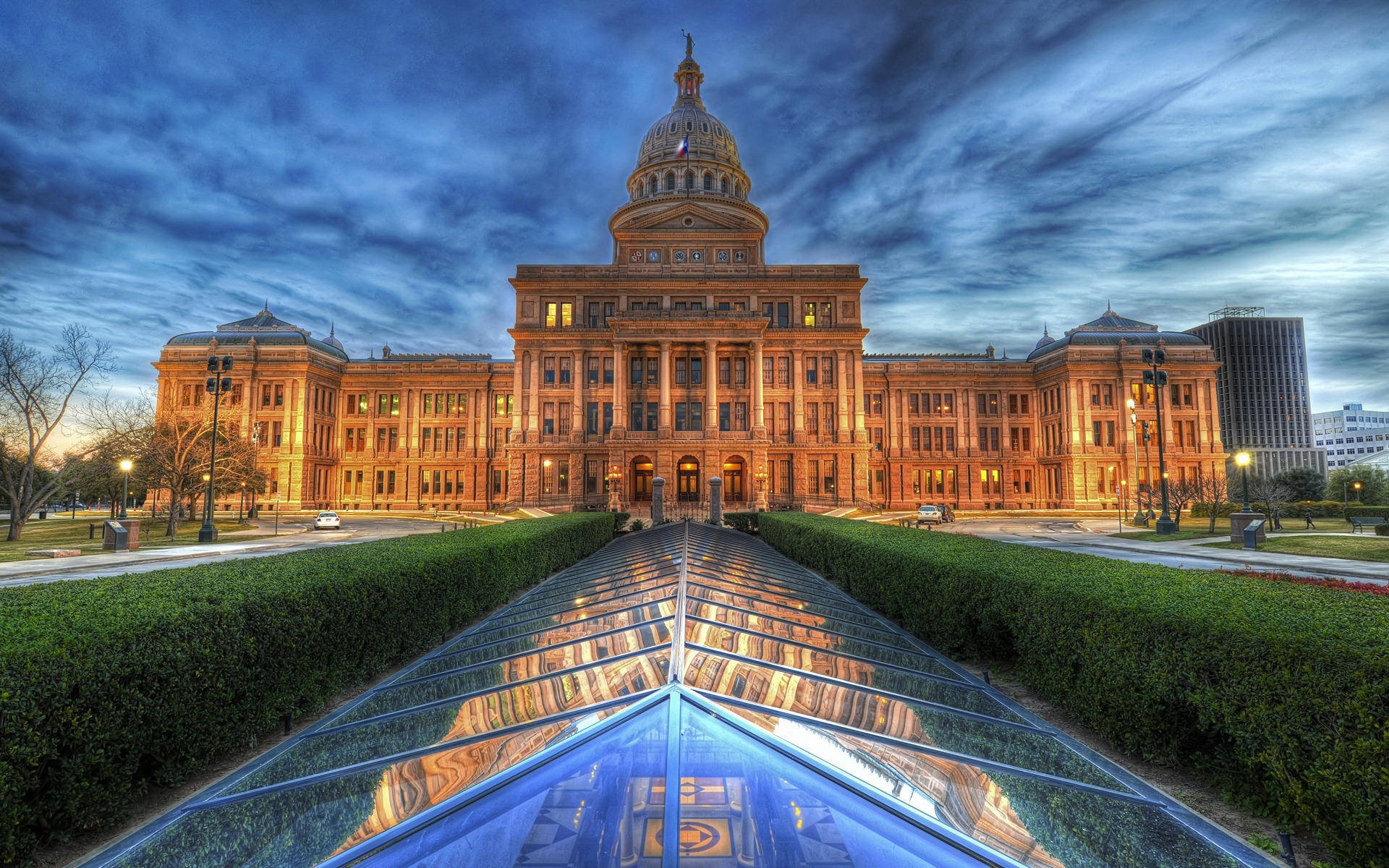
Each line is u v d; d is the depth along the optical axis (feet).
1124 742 20.95
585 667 19.74
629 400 212.02
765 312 220.23
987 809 12.50
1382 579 58.75
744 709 15.20
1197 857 12.30
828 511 191.52
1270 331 434.71
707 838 10.36
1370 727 13.60
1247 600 20.84
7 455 120.78
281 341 238.68
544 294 220.02
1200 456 232.73
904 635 33.14
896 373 253.24
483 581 43.01
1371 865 13.42
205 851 11.98
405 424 251.39
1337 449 586.45
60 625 18.10
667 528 100.01
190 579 26.35
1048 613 24.88
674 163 261.24
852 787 11.76
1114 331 254.47
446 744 14.82
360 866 10.29
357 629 28.86
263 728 23.17
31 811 14.88
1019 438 256.73
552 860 10.14
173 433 140.77
